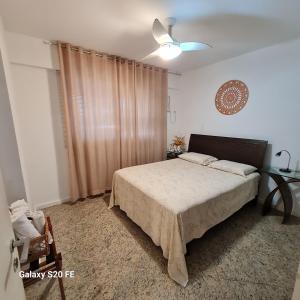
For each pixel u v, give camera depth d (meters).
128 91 3.24
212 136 3.52
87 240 2.09
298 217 2.59
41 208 2.80
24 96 2.48
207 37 2.38
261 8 1.74
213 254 1.87
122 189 2.49
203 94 3.71
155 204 1.82
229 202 2.17
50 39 2.45
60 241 2.06
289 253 1.89
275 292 1.47
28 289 1.50
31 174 2.68
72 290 1.50
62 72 2.54
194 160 3.29
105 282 1.57
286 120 2.61
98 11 1.80
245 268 1.70
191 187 2.12
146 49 2.78
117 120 3.20
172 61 3.32
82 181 2.97
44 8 1.75
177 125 4.34
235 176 2.55
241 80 3.05
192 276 1.61
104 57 2.89
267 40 2.46
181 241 1.58
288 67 2.51
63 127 2.80
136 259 1.81
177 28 2.14
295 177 2.27
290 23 2.02
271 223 2.44
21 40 2.32
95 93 2.88
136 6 1.72
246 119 3.06
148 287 1.52
